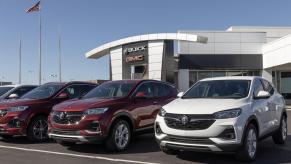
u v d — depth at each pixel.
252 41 33.94
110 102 10.02
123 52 33.56
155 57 31.06
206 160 8.80
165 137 8.41
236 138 7.99
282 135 10.84
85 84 13.20
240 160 8.55
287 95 35.22
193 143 8.05
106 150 10.05
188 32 33.47
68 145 10.91
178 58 33.66
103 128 9.56
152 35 30.95
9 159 9.12
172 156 9.30
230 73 34.09
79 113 9.62
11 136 13.02
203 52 33.69
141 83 11.08
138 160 8.89
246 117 8.31
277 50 30.81
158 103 11.21
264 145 10.88
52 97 12.23
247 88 9.24
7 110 11.55
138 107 10.57
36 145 11.23
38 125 11.82
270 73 33.97
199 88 9.78
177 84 33.56
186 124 8.09
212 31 33.75
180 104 8.68
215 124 7.91
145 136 12.66
